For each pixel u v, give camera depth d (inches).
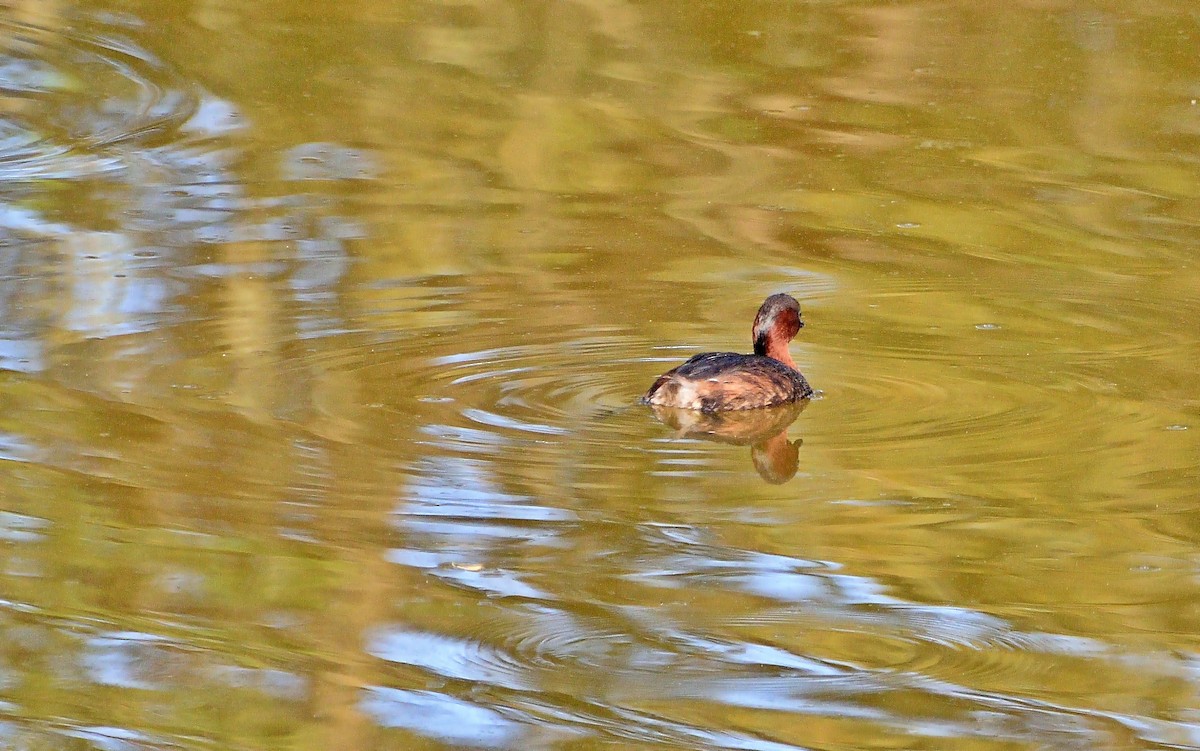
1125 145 962.1
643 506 512.7
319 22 1177.4
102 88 1043.9
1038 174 919.7
